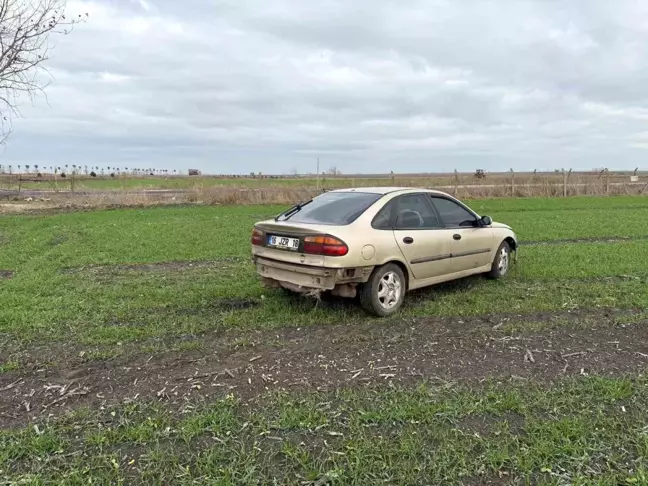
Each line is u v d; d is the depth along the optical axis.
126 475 2.88
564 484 2.79
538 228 15.02
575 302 6.64
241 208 23.55
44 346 5.04
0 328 5.55
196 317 6.00
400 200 6.55
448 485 2.79
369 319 5.95
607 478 2.83
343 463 2.98
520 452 3.08
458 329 5.55
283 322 5.82
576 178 33.38
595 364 4.49
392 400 3.76
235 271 8.82
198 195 26.55
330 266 5.57
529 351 4.83
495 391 3.91
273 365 4.52
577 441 3.19
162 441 3.24
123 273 8.64
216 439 3.25
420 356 4.72
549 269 8.73
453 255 7.00
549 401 3.74
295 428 3.39
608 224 15.95
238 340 5.18
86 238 12.78
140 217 19.02
